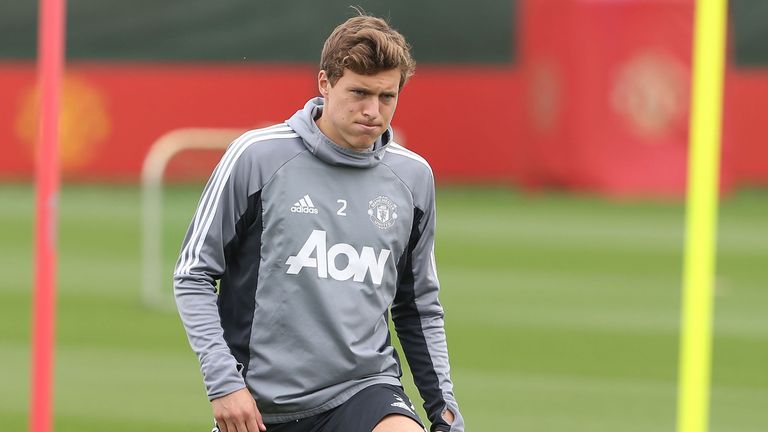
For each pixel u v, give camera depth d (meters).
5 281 42.00
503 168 75.56
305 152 13.74
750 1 73.94
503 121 75.38
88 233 52.97
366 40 13.08
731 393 28.23
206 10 73.69
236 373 13.22
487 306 38.09
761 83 74.06
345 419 13.66
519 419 25.27
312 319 13.66
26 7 72.88
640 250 50.34
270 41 74.12
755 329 35.53
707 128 15.11
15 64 73.12
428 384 14.44
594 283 42.75
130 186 70.69
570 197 68.06
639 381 29.02
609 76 68.25
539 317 36.50
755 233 55.88
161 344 32.31
